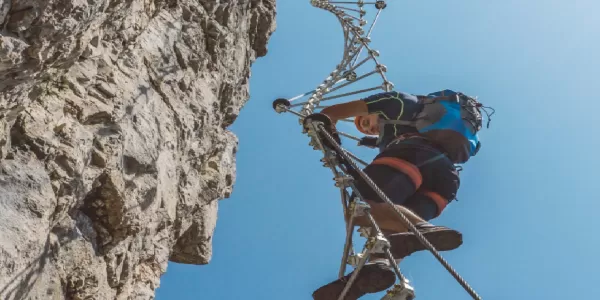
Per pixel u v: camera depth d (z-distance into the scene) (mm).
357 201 5707
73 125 8109
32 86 6746
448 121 6637
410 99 6832
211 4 14195
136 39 10688
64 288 8070
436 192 6621
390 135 6891
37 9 5668
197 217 14664
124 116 9344
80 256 8305
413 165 6441
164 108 11219
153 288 11484
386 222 5926
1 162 6875
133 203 9180
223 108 15648
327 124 6949
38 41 6000
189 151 12805
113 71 9594
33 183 7020
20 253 6566
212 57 14281
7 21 5586
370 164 6594
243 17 16406
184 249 14719
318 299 5703
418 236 5270
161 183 10531
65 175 7672
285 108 8547
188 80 12547
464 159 6793
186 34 12906
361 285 5512
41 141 7359
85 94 8664
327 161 6613
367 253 5293
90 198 8727
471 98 6926
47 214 7141
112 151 8617
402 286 4840
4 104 6469
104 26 8547
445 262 4992
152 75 11164
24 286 6898
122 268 9812
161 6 11672
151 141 10008
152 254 11539
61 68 7355
